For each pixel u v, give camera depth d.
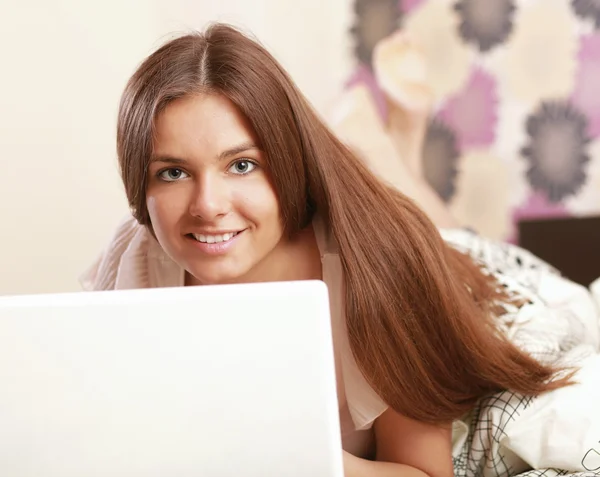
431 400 1.09
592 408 1.05
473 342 1.11
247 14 2.39
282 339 0.61
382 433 1.17
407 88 2.48
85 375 0.61
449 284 1.11
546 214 2.49
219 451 0.63
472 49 2.43
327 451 0.63
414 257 1.06
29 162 1.97
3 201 1.92
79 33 2.06
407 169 2.38
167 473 0.63
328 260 1.09
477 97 2.46
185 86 0.88
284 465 0.64
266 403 0.62
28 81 1.95
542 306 1.39
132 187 0.98
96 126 2.13
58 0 2.00
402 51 2.47
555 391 1.11
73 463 0.63
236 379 0.62
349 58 2.50
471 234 1.78
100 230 2.16
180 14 2.30
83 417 0.62
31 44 1.95
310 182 1.02
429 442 1.13
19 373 0.61
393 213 1.08
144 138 0.91
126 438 0.62
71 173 2.07
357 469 1.03
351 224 1.02
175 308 0.60
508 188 2.50
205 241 0.96
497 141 2.47
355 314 1.02
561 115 2.42
